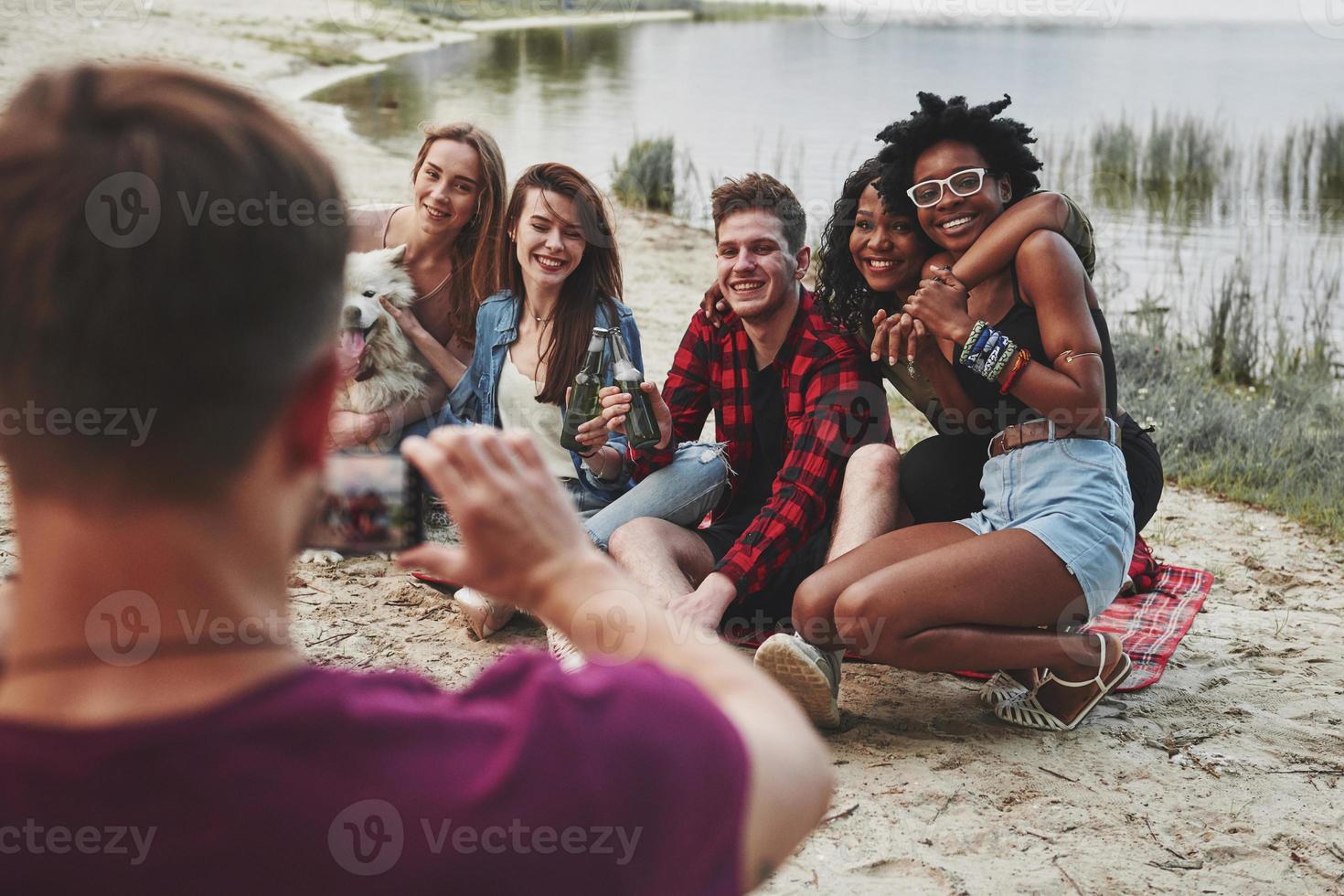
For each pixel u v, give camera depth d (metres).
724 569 3.54
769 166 15.29
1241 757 3.31
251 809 0.76
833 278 3.76
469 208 4.44
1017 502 3.39
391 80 21.44
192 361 0.76
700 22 42.44
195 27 21.70
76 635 0.78
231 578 0.81
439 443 0.97
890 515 3.67
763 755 0.90
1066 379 3.25
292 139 0.82
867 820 2.91
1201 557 5.15
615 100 21.00
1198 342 9.09
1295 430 6.95
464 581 0.99
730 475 3.99
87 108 0.77
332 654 3.68
